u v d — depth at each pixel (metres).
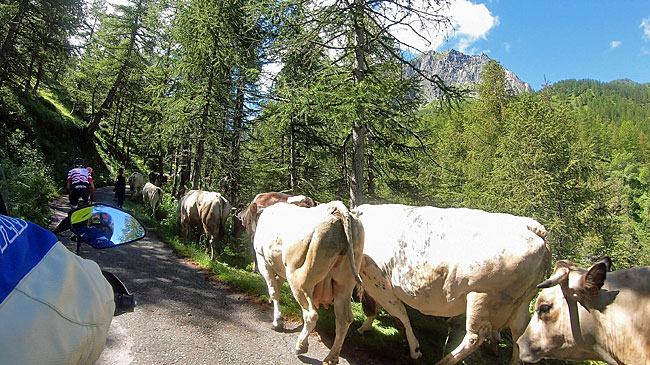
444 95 9.77
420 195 13.45
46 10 18.14
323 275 4.53
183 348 4.60
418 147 10.92
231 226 12.47
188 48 13.84
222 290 6.88
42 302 1.01
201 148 14.82
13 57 18.77
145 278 7.00
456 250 4.31
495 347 5.30
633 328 2.58
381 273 5.06
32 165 13.62
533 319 3.12
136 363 4.16
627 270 2.76
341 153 12.29
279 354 4.78
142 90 32.41
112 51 31.66
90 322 1.16
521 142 20.17
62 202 14.72
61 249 1.19
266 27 11.19
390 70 10.80
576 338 2.87
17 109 21.02
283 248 4.92
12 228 1.12
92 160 28.14
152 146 20.88
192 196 10.36
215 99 14.02
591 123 86.31
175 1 15.23
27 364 0.94
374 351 5.15
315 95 8.84
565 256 17.83
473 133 31.00
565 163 19.70
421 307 4.80
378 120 9.38
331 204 4.69
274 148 15.55
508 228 4.18
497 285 4.03
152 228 12.03
